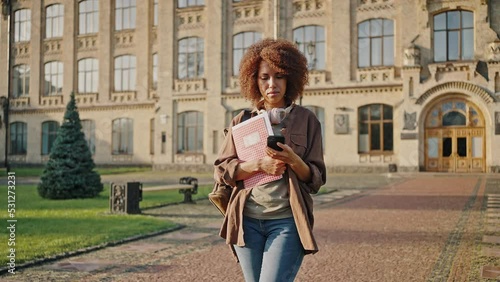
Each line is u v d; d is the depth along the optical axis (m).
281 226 3.38
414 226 11.69
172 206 16.69
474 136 31.17
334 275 7.27
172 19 39.53
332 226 11.82
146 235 10.59
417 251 8.91
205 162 37.97
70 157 18.86
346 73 34.38
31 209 15.24
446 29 32.16
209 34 38.19
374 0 34.09
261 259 3.43
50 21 46.12
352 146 34.06
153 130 42.09
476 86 30.55
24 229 11.17
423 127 32.12
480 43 31.23
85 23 44.97
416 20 32.56
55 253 8.61
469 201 16.77
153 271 7.54
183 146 39.06
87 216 13.59
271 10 36.50
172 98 39.25
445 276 7.17
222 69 37.84
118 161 43.19
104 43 43.81
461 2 31.55
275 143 3.26
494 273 7.27
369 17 34.12
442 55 32.19
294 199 3.34
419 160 31.89
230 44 37.88
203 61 38.75
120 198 14.41
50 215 13.77
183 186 17.42
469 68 30.69
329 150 34.59
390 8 33.69
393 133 33.25
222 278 7.13
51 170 18.75
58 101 45.19
